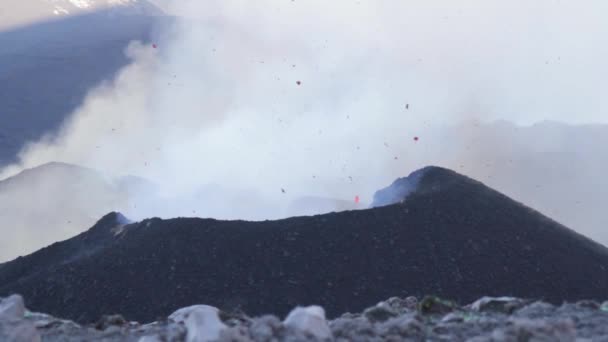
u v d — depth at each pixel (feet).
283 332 38.19
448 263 176.14
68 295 181.06
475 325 41.52
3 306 52.70
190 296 170.81
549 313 44.88
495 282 169.89
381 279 171.94
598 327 38.58
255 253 183.62
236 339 36.27
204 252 185.78
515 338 32.78
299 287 170.50
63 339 45.78
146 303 171.83
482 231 188.96
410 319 41.57
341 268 175.11
